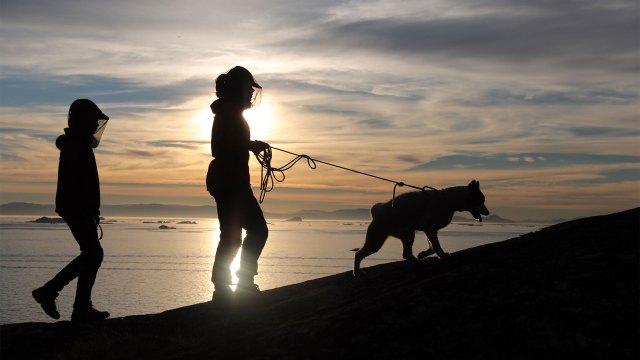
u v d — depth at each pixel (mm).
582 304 5184
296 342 5605
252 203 8273
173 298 172250
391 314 5750
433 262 8352
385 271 8680
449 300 5797
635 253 6020
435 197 10164
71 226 8180
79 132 8203
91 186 8203
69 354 6809
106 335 7066
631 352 4398
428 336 5191
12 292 195125
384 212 10492
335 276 10133
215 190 8141
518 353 4648
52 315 8242
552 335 4793
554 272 5984
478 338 4957
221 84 8289
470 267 6828
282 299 8266
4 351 7422
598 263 5953
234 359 5543
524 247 7391
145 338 7051
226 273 8336
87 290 8305
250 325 6812
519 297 5547
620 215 7895
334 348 5324
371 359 4992
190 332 7242
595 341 4602
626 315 4875
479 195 10008
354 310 6074
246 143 8211
